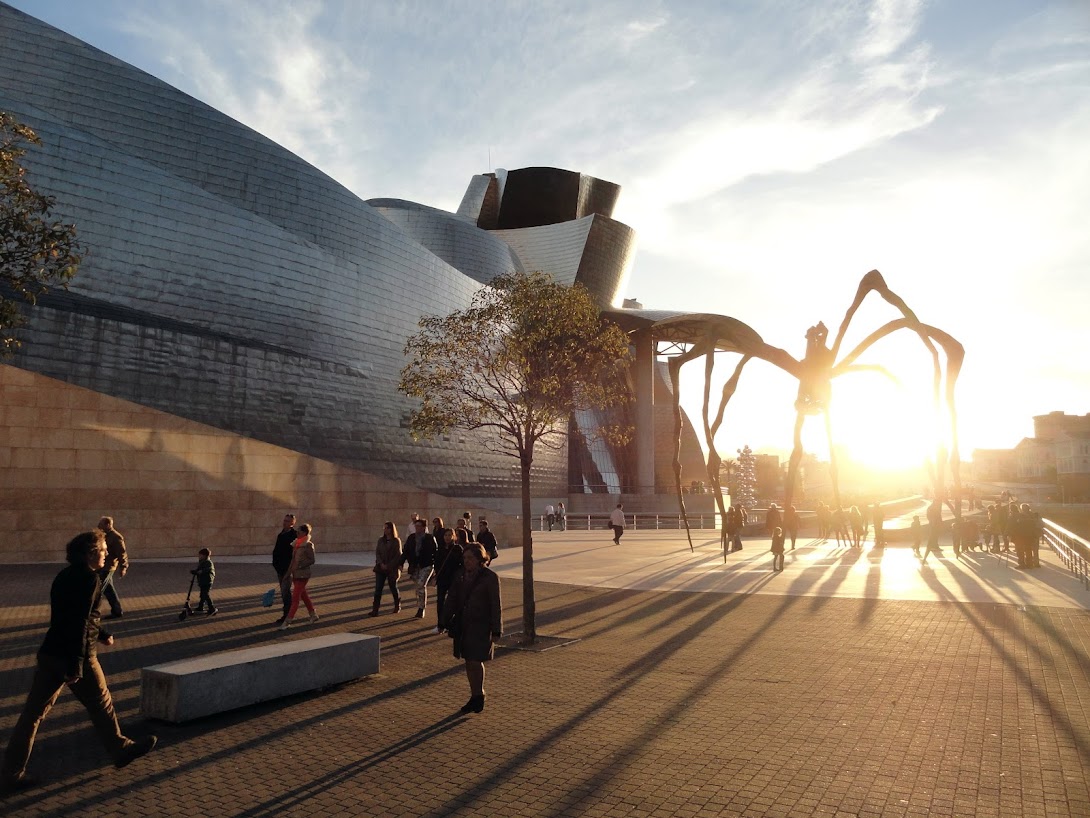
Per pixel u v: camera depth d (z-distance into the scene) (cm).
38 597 1477
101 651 990
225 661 725
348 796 509
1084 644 960
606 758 577
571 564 2230
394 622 1239
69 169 3269
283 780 540
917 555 2270
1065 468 11931
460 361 1504
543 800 497
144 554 2345
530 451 1262
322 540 2658
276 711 716
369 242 4503
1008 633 1038
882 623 1145
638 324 6512
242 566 2148
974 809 473
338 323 4222
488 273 6519
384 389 4447
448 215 6575
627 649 1002
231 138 4091
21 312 2984
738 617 1239
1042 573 1767
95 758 586
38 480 2220
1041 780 519
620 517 3088
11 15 3622
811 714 685
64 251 1144
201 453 2462
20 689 792
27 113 3180
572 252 7231
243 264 3809
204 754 595
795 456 1355
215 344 3603
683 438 8575
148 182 3512
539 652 988
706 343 1365
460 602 728
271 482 2577
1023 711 680
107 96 3778
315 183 4319
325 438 4050
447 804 493
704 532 4047
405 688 805
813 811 472
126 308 3378
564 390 1323
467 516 1563
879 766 551
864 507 3050
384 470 4381
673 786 518
